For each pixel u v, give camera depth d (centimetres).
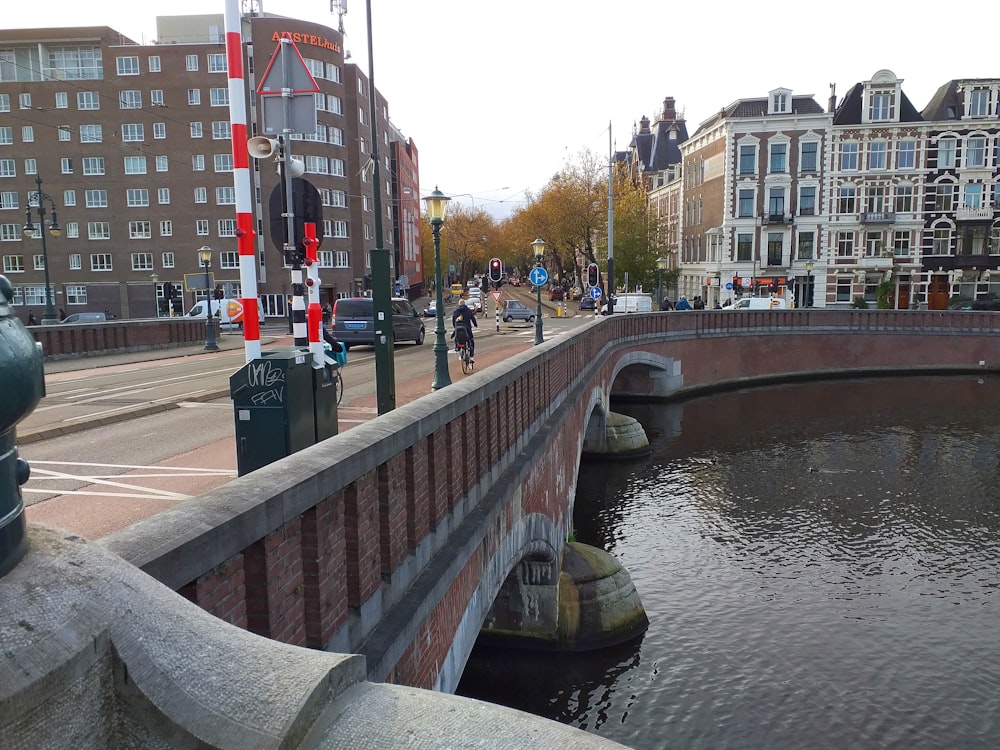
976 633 1579
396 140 8662
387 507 543
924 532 2162
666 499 2464
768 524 2231
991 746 1224
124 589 182
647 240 6172
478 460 826
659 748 1229
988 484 2608
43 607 159
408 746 179
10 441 164
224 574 345
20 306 6353
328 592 443
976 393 4184
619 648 1484
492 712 193
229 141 6144
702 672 1427
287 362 650
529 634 1443
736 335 4328
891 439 3256
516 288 11800
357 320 2733
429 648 598
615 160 9569
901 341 4659
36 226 6291
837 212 5509
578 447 1831
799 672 1428
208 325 3100
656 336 3731
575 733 186
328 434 751
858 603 1716
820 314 4584
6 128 6222
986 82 5391
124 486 802
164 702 171
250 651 194
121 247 6281
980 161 5391
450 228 11588
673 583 1822
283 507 385
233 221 6206
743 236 5588
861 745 1225
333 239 6272
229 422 1252
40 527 190
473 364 2105
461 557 683
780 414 3734
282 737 170
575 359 1831
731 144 5528
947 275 5478
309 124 866
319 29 6038
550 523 1261
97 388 1731
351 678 201
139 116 6150
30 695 145
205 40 6356
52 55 6241
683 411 3800
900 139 5406
